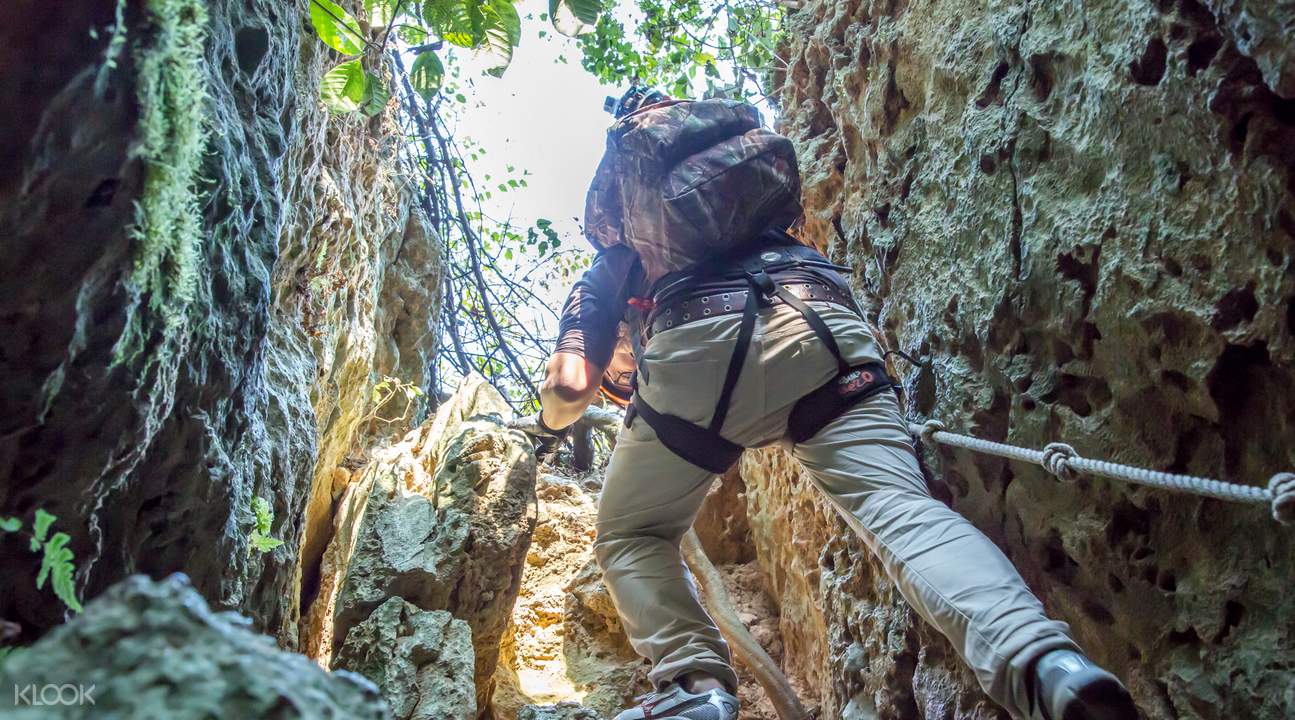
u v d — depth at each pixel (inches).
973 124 87.2
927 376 94.4
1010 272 80.7
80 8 37.5
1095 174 72.9
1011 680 65.2
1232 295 60.6
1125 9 68.4
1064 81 76.8
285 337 107.8
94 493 50.8
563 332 102.8
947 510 78.5
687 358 86.4
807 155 130.5
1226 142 60.1
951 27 94.6
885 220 105.7
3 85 37.4
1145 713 70.8
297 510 105.3
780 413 87.7
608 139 95.9
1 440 44.9
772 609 146.6
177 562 65.2
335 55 120.3
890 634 97.3
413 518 121.3
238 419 70.2
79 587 52.8
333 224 121.8
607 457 180.1
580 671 131.4
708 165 88.0
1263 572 62.3
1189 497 67.6
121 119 40.5
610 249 102.2
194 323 57.1
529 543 120.8
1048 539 79.5
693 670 87.4
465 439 125.7
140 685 22.7
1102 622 75.9
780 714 121.4
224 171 58.0
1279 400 61.0
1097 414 74.2
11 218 39.9
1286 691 58.9
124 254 44.0
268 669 24.7
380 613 111.4
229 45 64.8
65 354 44.2
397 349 171.8
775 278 89.6
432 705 104.7
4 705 21.5
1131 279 67.2
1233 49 58.8
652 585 92.4
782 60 161.3
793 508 129.3
